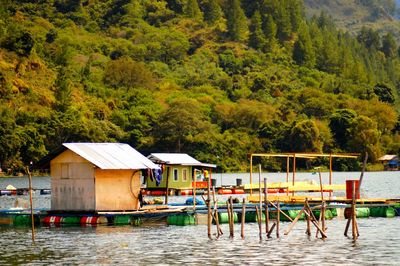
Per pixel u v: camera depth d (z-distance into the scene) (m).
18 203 103.31
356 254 58.88
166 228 74.44
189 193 127.12
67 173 78.31
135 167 78.25
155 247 62.47
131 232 71.38
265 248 61.69
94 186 77.00
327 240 66.12
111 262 55.84
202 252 59.91
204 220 78.38
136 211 78.50
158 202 94.12
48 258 57.56
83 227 75.00
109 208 77.75
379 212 86.31
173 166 126.38
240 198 112.75
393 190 146.75
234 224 78.31
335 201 88.81
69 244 64.25
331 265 54.50
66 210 78.31
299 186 102.69
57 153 78.38
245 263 55.28
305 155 98.25
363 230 72.94
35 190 143.25
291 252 59.78
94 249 61.62
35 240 66.62
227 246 62.78
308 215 68.62
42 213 79.31
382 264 54.75
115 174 78.12
